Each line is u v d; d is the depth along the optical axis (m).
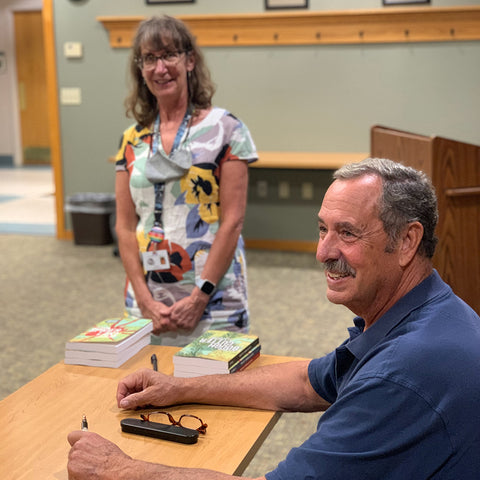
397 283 1.36
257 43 6.16
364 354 1.38
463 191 3.21
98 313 4.67
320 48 6.06
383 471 1.21
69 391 1.80
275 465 2.80
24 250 6.50
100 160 6.74
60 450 1.51
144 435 1.57
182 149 2.37
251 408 1.71
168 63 2.33
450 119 5.93
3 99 12.54
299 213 6.36
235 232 2.38
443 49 5.83
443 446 1.19
